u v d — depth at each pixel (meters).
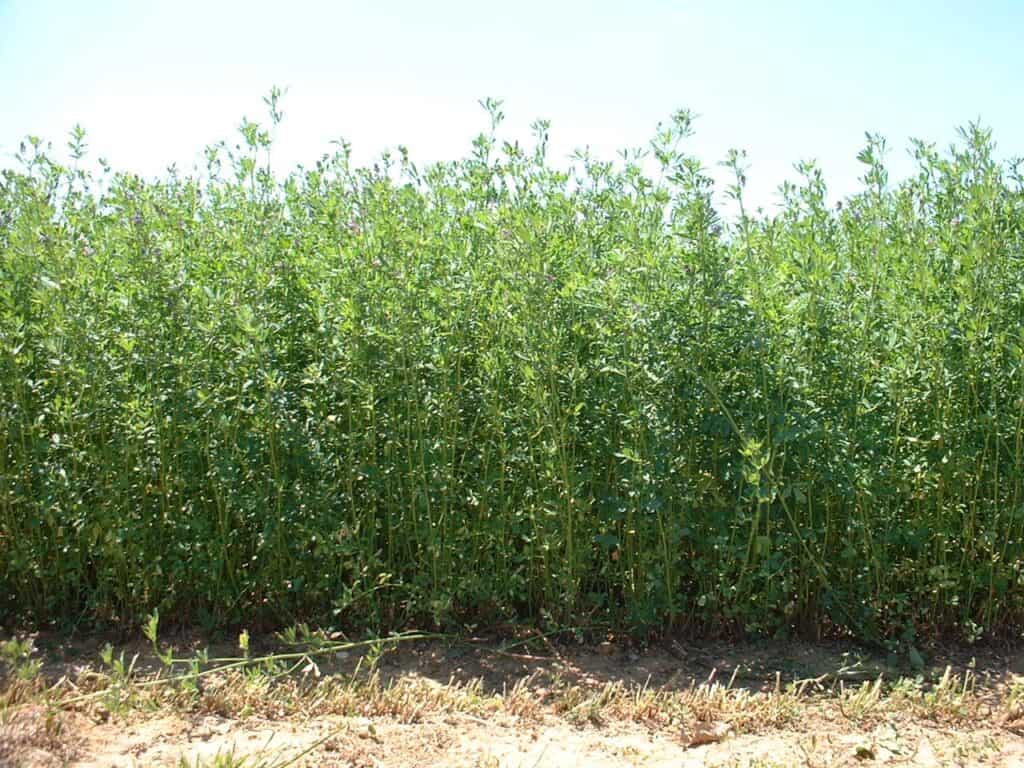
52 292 5.12
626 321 4.82
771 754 4.00
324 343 5.27
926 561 5.10
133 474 5.32
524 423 5.18
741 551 5.09
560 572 5.11
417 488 5.09
